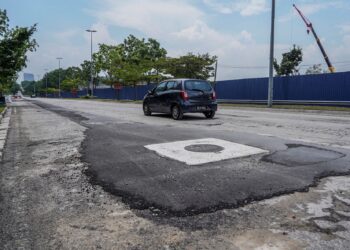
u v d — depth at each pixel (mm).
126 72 46500
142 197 3588
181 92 11961
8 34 29047
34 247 2600
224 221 2967
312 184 3896
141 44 60938
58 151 6199
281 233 2729
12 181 4336
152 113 15414
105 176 4398
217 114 15109
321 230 2770
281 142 6516
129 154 5672
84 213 3219
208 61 43250
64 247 2590
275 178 4125
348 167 4613
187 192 3695
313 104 22797
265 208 3230
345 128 9062
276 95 25938
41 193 3826
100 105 28266
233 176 4230
